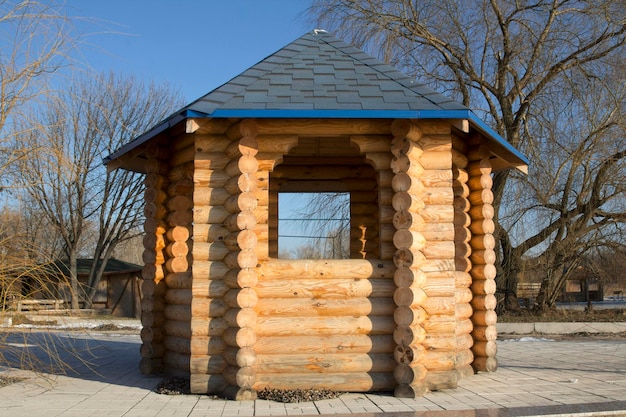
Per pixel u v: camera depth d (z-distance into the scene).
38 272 6.50
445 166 6.98
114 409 6.00
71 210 25.12
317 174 10.17
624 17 16.81
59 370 8.39
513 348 11.90
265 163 6.86
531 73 18.12
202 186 6.88
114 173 28.53
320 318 6.67
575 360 9.84
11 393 6.88
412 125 6.80
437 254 6.84
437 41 18.81
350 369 6.62
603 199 18.03
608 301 36.34
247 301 6.46
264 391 6.51
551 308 19.88
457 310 7.68
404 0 18.75
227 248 6.77
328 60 8.02
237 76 7.40
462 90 18.94
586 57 17.56
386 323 6.69
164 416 5.68
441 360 6.77
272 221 10.23
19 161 6.35
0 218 6.59
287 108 6.53
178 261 7.84
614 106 17.17
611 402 6.20
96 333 15.79
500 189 18.41
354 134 6.96
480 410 5.81
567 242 18.31
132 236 29.66
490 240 8.27
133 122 26.58
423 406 6.01
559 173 17.70
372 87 7.20
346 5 18.97
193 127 6.51
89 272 31.19
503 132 18.59
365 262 6.80
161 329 8.05
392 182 6.76
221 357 6.68
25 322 8.27
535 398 6.42
